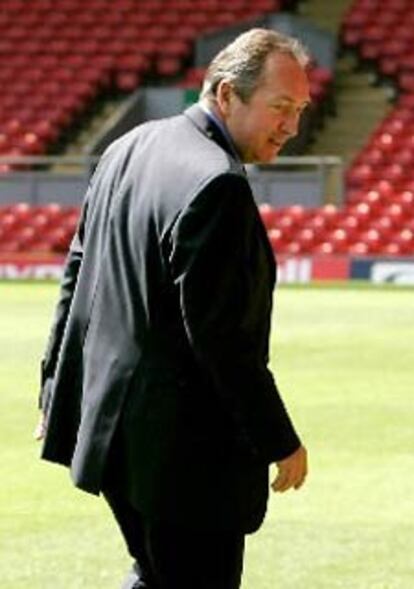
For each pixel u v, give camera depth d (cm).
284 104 994
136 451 991
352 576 1581
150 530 1009
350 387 2984
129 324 1001
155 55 7381
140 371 993
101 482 1011
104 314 1020
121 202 1019
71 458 1059
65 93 7250
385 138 6550
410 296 5106
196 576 1014
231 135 1008
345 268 5697
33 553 1681
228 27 7162
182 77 7350
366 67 7100
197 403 989
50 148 7050
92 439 1009
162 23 7519
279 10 7550
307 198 6019
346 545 1720
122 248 1011
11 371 3234
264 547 1706
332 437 2427
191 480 988
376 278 5666
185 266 959
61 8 7725
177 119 1037
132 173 1023
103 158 1084
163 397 987
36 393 2914
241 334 965
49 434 1066
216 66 1010
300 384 3030
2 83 7369
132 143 1051
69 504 1938
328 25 7419
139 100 6800
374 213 5994
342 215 5950
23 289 5450
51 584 1549
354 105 6919
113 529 1797
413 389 2959
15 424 2552
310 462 2212
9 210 6288
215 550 1011
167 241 977
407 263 5641
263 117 996
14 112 7188
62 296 1103
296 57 1000
